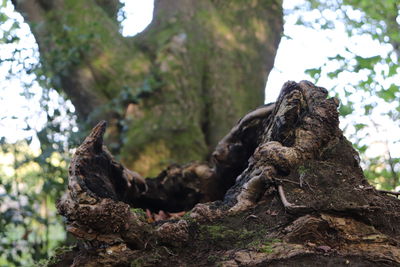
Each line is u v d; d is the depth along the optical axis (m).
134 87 7.18
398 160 6.15
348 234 2.23
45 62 6.74
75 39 7.24
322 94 2.75
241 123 3.27
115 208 2.21
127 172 3.35
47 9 7.43
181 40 7.62
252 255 2.16
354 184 2.45
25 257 6.57
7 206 6.14
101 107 6.98
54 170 6.32
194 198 3.81
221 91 7.50
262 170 2.53
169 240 2.27
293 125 2.68
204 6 8.08
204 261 2.21
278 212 2.39
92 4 7.69
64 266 2.43
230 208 2.50
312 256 2.13
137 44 7.79
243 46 7.90
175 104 7.17
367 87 6.47
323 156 2.59
